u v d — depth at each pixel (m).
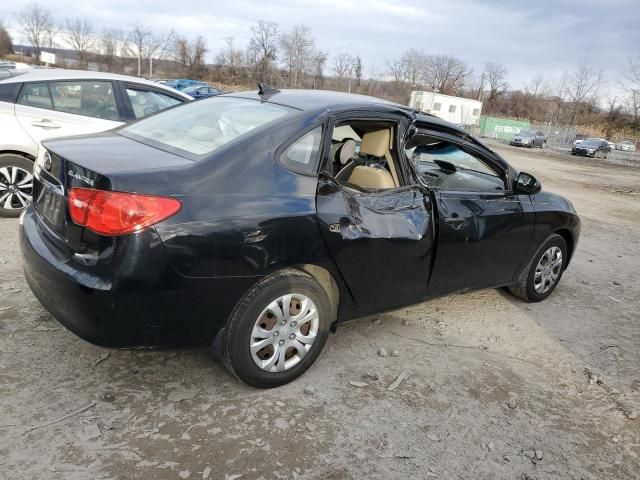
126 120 6.23
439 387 3.33
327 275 3.20
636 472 2.78
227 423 2.76
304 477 2.46
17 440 2.47
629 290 5.73
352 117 3.28
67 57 72.88
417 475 2.56
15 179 5.61
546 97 84.38
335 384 3.22
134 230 2.46
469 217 3.86
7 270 4.29
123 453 2.47
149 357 3.27
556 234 4.84
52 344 3.28
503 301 4.93
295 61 69.38
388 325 4.11
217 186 2.70
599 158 37.19
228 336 2.84
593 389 3.54
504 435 2.94
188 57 73.12
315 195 2.99
